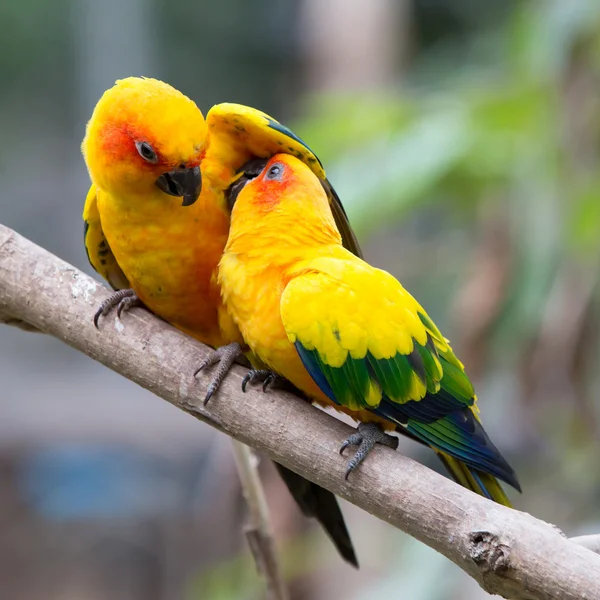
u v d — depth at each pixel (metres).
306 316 6.69
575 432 11.62
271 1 26.16
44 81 26.83
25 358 28.34
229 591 13.68
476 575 5.61
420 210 13.88
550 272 11.41
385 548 15.06
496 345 12.02
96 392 26.12
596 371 11.37
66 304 6.87
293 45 26.19
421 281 16.02
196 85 26.39
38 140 27.56
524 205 11.73
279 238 7.05
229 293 7.16
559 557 5.39
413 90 15.07
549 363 11.40
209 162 7.77
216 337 8.23
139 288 7.88
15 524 23.67
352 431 6.34
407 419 7.01
